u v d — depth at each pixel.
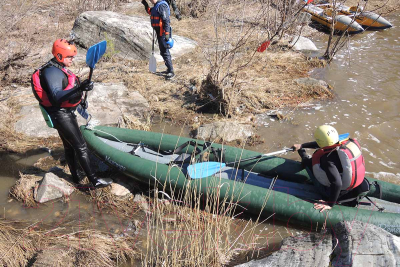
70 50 3.70
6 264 3.36
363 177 3.70
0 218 3.99
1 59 7.00
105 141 4.94
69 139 4.02
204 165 4.19
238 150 4.62
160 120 6.05
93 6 10.50
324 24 9.94
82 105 4.27
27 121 5.66
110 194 4.33
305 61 8.02
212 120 6.03
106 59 8.09
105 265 3.43
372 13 9.71
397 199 4.09
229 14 9.64
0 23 8.00
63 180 4.50
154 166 4.29
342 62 8.11
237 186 4.05
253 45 8.42
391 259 2.99
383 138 5.60
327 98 6.67
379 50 8.70
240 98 6.41
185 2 11.15
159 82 7.14
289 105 6.45
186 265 3.44
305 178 4.37
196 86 6.82
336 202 3.92
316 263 3.17
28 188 4.36
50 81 3.65
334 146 3.63
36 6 10.52
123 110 6.09
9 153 5.12
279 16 8.66
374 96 6.74
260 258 3.55
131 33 8.24
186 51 8.41
